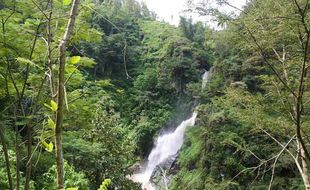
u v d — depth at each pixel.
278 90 9.91
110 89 34.69
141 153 35.34
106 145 16.53
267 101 10.93
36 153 10.80
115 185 16.27
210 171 20.50
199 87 32.38
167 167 27.19
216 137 20.55
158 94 41.69
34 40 6.75
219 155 20.16
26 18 7.40
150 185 27.38
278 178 17.59
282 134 10.90
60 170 2.42
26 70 7.25
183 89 40.06
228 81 22.78
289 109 9.90
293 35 8.83
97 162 15.16
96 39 6.47
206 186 17.06
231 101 11.38
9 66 7.23
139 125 36.53
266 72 15.69
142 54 48.34
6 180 9.23
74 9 2.51
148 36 52.56
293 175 17.69
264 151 17.92
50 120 2.43
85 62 6.83
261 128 10.88
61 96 2.40
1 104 8.34
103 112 17.09
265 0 9.01
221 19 9.15
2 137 7.43
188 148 26.47
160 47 49.16
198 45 44.09
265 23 9.12
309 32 7.36
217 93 23.03
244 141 18.58
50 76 2.70
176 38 45.00
